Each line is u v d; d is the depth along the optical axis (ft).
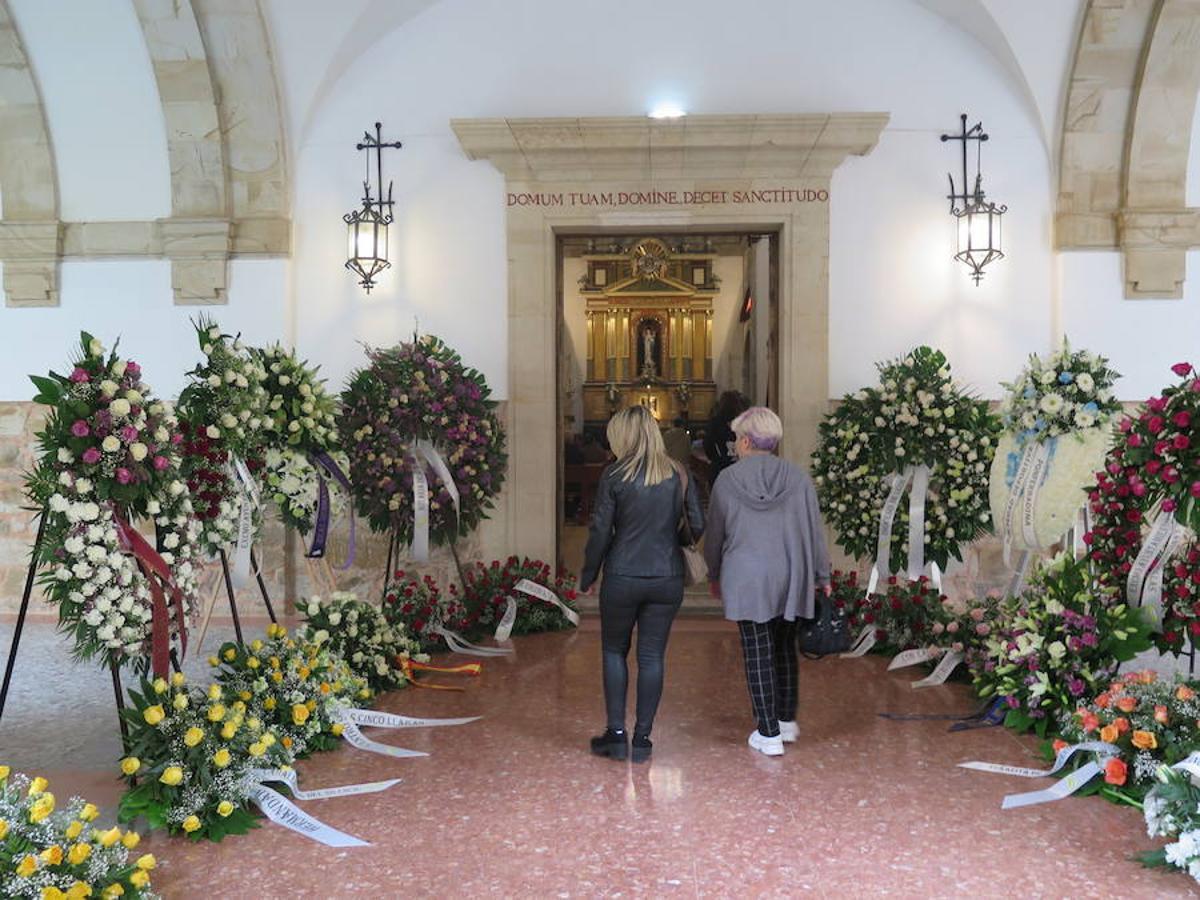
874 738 15.35
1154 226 24.18
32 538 26.07
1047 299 24.89
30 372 25.88
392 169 25.59
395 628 19.52
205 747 11.92
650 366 37.14
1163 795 10.64
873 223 25.13
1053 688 14.83
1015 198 24.93
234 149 25.08
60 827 9.07
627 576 13.87
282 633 15.33
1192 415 12.87
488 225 25.55
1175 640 14.01
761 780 13.50
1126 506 14.38
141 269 25.67
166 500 13.25
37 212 25.75
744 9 25.05
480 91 25.41
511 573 23.68
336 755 14.71
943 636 19.54
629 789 13.17
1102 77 23.88
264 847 11.36
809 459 25.14
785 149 24.63
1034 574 17.21
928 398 20.06
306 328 25.62
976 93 24.94
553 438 25.80
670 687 18.58
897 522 21.04
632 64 25.21
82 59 24.95
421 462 21.71
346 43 24.79
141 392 12.91
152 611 12.79
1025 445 16.96
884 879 10.39
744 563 14.03
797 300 25.18
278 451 17.44
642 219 25.36
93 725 16.16
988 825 11.86
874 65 25.03
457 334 25.58
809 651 14.43
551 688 18.54
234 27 23.94
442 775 13.79
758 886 10.25
